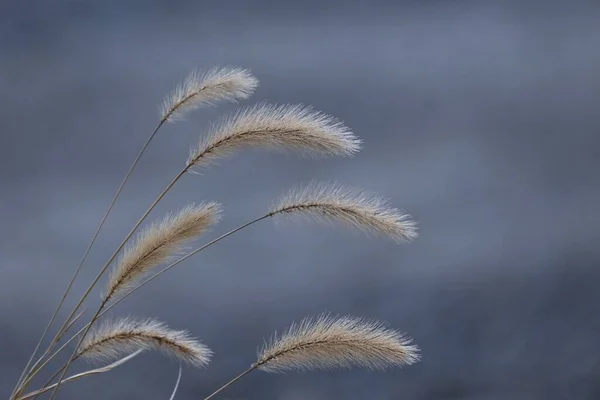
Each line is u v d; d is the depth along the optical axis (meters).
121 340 3.94
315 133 3.79
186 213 3.80
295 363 3.72
